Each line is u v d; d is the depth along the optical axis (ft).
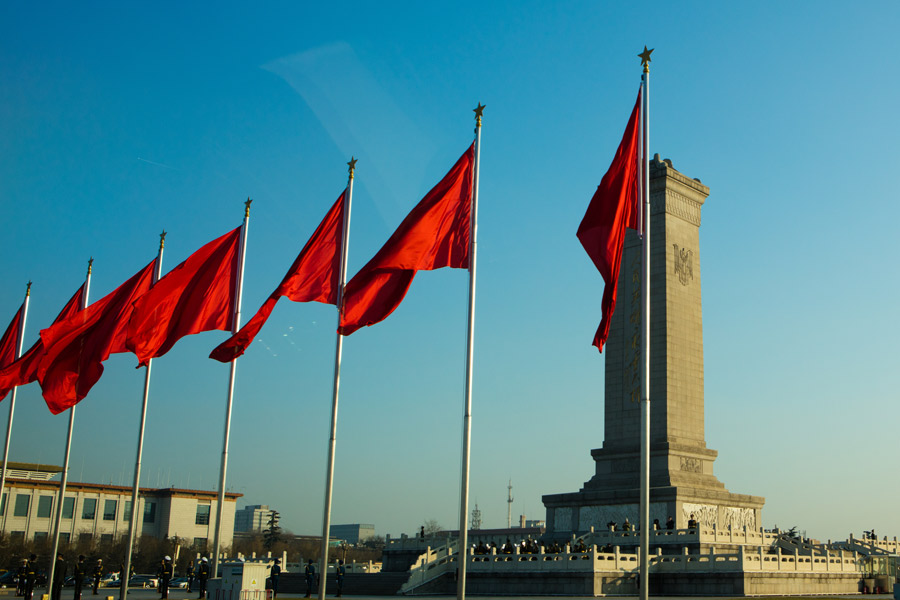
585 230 140.77
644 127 140.05
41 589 365.40
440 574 271.28
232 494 578.66
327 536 160.45
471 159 151.94
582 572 240.32
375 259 150.10
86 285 222.07
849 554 294.05
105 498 535.19
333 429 164.66
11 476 522.06
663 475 315.58
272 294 169.37
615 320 344.49
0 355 231.71
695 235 353.31
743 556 236.22
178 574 504.84
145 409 202.90
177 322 185.57
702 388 339.57
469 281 146.72
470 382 142.61
